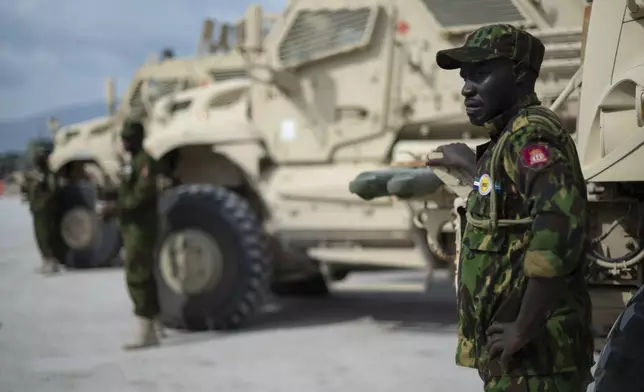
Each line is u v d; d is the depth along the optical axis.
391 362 4.77
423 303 7.17
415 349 5.14
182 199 5.87
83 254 9.86
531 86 2.06
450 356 4.92
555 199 1.83
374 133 5.75
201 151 6.46
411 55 5.63
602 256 2.94
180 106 6.98
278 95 6.07
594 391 1.99
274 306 7.16
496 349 1.95
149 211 5.28
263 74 6.07
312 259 6.28
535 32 4.77
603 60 2.87
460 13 5.49
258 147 6.05
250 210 5.87
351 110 5.82
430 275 5.54
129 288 5.30
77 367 4.75
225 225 5.79
